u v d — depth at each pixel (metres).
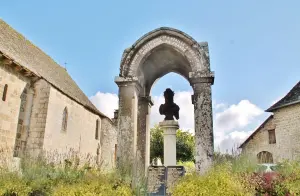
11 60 12.46
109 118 25.17
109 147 25.06
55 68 21.88
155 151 26.56
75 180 7.01
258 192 6.40
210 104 7.39
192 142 28.17
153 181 8.13
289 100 19.23
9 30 17.14
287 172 7.09
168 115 9.71
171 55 8.64
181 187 5.74
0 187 6.75
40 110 14.80
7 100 12.95
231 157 7.66
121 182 6.21
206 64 7.63
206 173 6.27
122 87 7.97
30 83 14.95
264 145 21.53
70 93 18.44
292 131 18.75
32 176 7.46
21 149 14.09
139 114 9.16
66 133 17.48
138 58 8.02
